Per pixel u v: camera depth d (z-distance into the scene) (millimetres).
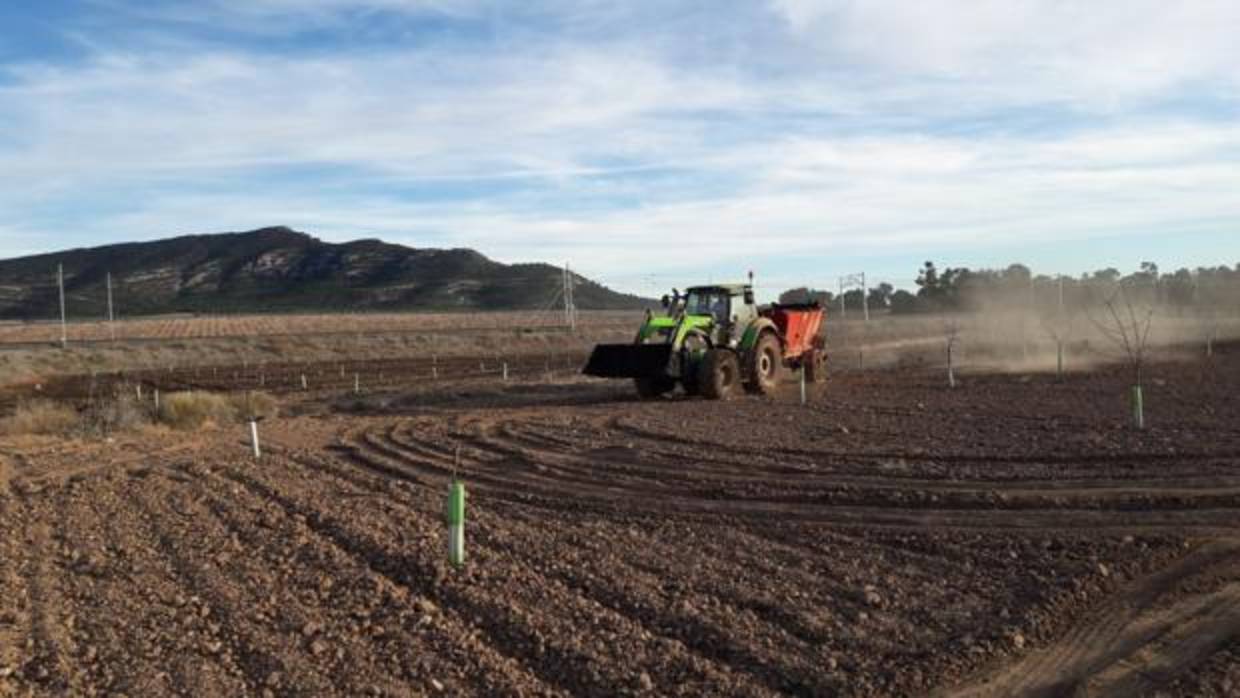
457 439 16812
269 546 9359
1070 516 9328
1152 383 21391
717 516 10086
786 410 18766
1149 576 7465
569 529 9727
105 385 39375
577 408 21266
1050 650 6129
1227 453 11828
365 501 11523
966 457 12438
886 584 7480
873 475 11594
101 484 13289
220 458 15617
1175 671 5695
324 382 38531
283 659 6293
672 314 22953
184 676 6055
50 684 6020
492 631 6734
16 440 19281
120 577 8461
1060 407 17391
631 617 6930
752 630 6551
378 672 6043
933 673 5750
